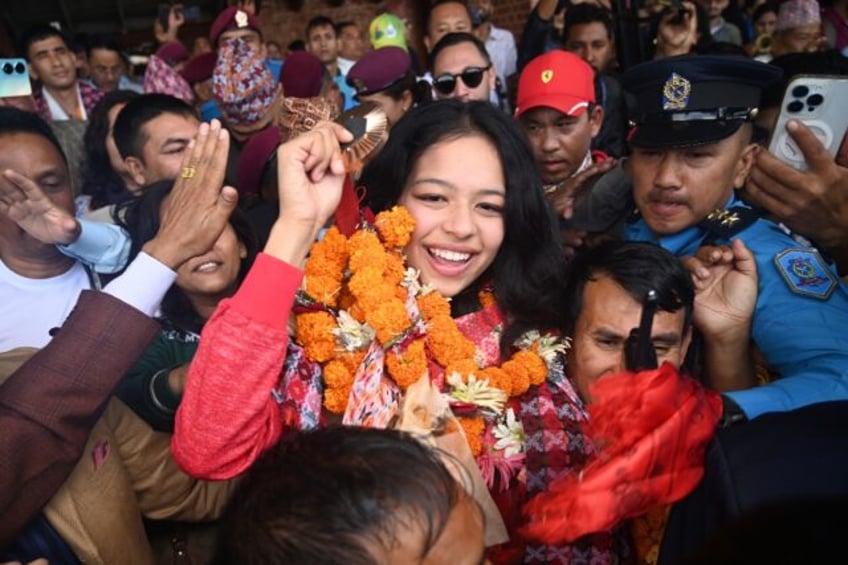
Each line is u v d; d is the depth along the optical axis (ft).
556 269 5.22
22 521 4.10
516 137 5.06
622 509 4.00
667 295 4.69
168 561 5.41
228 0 24.64
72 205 6.77
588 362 4.90
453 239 4.93
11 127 6.47
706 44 12.16
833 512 2.03
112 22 29.22
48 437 4.08
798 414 3.21
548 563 4.49
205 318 6.00
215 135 4.59
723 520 2.95
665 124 5.66
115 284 4.39
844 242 5.15
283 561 2.62
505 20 23.48
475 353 5.08
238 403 4.06
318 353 4.77
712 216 5.73
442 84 10.84
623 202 6.70
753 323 5.12
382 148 5.18
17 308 6.41
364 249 4.83
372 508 2.63
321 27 17.46
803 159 5.11
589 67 8.89
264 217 7.48
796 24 12.38
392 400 4.64
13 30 25.61
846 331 4.83
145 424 5.06
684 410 4.14
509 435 4.79
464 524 2.81
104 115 9.66
